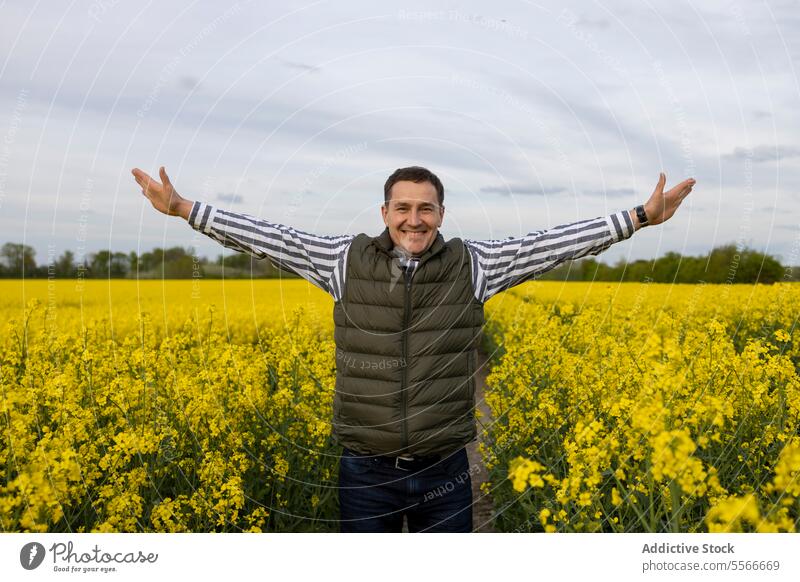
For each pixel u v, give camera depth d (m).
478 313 2.42
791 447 1.97
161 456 3.29
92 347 5.15
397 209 2.33
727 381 3.59
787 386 3.45
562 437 3.89
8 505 2.27
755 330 7.14
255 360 4.88
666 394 2.45
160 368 4.56
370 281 2.36
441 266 2.33
